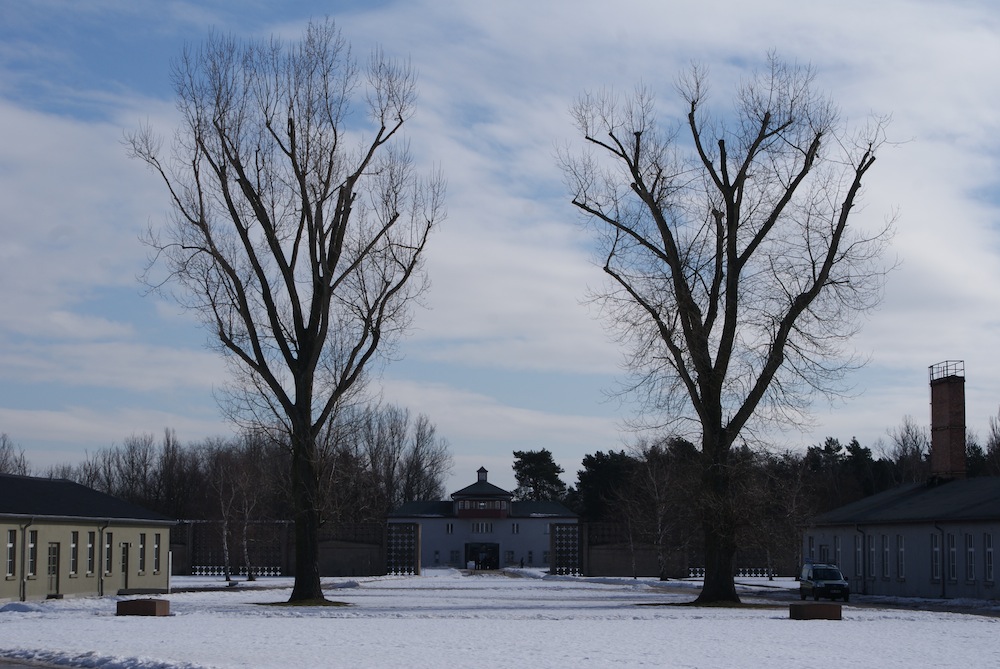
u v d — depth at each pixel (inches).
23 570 1863.9
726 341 1673.2
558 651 936.3
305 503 1624.0
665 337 1689.2
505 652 922.7
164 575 2407.7
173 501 4830.2
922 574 2204.7
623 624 1279.5
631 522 3122.5
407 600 1792.6
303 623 1261.1
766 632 1179.9
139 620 1310.3
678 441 1755.7
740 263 1681.8
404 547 3248.0
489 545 5068.9
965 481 2363.4
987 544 1972.2
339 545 3208.7
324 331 1615.4
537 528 5098.4
